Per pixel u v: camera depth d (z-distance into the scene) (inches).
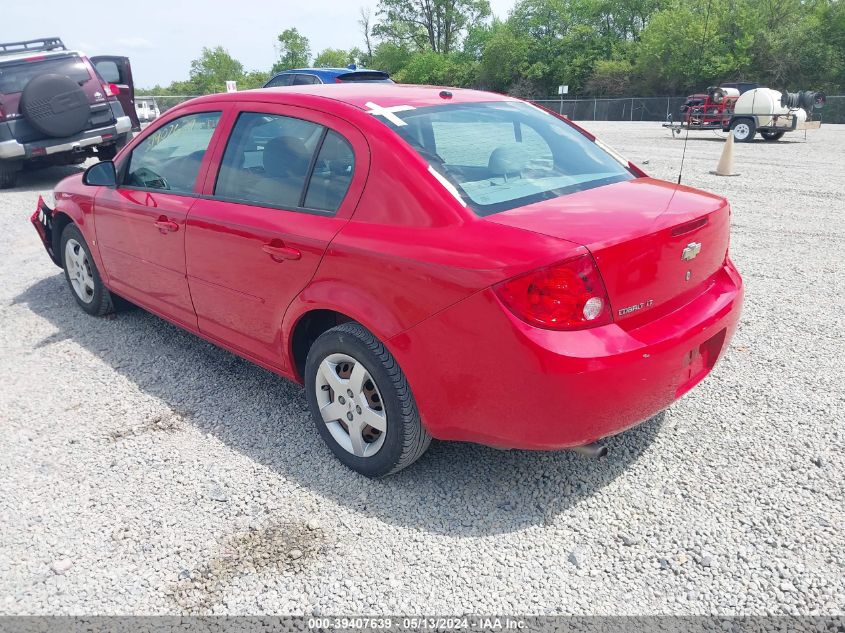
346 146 118.9
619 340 97.5
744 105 799.1
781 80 1590.8
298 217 122.6
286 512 114.2
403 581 98.1
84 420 146.6
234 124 142.6
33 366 175.2
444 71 2930.6
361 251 109.4
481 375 99.3
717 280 124.1
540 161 124.9
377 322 108.3
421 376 106.0
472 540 106.2
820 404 144.6
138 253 168.6
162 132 163.8
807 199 383.2
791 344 177.3
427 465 126.6
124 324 203.2
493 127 129.3
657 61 1854.1
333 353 118.7
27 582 99.7
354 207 114.4
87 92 459.5
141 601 95.7
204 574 100.6
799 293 219.1
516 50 2655.0
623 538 105.5
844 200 378.6
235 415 147.4
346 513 113.4
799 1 1542.8
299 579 99.0
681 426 137.3
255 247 129.0
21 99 428.8
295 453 131.9
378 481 122.0
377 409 117.8
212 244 140.2
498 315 94.7
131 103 566.3
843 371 160.2
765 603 92.0
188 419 146.3
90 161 606.2
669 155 618.8
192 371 170.1
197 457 131.3
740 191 414.0
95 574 101.0
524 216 103.7
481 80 2805.1
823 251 270.7
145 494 120.0
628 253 97.8
